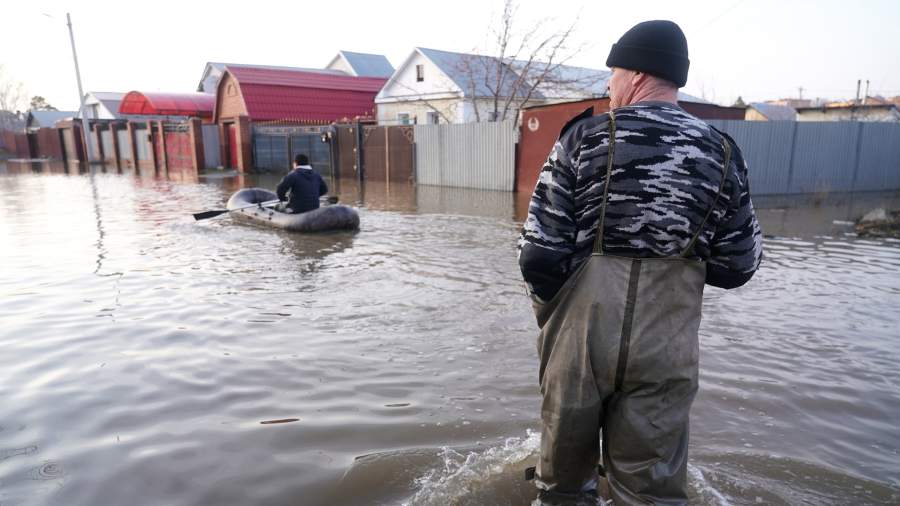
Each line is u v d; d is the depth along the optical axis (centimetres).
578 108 1352
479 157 1628
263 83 2647
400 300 560
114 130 3161
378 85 3102
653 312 189
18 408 342
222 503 254
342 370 397
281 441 305
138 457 290
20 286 605
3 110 6322
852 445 303
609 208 187
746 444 302
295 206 982
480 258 749
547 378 208
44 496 259
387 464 281
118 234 921
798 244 859
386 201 1380
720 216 190
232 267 698
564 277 198
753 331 476
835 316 515
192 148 2567
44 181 2053
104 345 442
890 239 901
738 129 1468
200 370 397
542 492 224
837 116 2786
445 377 386
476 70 2467
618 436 200
